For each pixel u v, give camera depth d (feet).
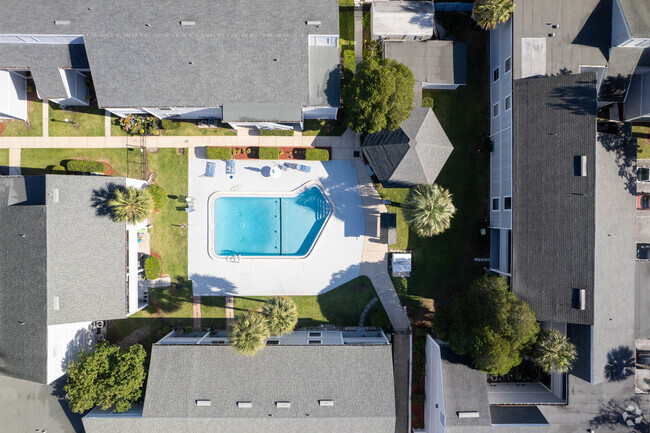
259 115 101.91
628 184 106.32
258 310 115.85
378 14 108.99
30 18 94.12
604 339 101.30
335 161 116.78
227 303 116.06
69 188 100.42
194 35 93.40
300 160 116.47
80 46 99.40
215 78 98.58
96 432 100.94
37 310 98.63
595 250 100.83
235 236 117.50
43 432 115.14
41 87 102.58
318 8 97.71
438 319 104.12
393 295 116.88
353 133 115.96
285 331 98.94
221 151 112.78
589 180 97.40
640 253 116.37
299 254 117.80
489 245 116.37
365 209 116.98
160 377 101.55
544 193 100.12
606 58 100.94
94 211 101.86
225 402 100.58
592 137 96.94
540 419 100.99
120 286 103.09
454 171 116.88
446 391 100.01
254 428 101.35
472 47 115.85
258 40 94.63
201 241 115.85
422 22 109.70
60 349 103.55
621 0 96.73
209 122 114.52
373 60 98.37
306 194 117.50
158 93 99.55
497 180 111.75
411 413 115.34
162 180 115.65
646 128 115.65
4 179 103.55
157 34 93.15
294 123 107.14
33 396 115.55
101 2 95.50
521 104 100.32
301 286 116.67
